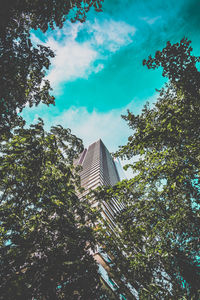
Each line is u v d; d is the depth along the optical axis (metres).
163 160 7.45
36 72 6.92
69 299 5.31
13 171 7.32
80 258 6.34
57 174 8.91
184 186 7.09
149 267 8.05
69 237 6.82
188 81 6.27
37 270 5.59
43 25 6.35
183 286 7.63
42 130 8.20
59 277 5.49
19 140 7.20
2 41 5.66
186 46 5.98
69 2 6.17
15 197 7.55
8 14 5.39
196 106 6.23
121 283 8.32
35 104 7.43
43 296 5.14
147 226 9.47
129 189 8.35
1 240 6.58
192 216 7.79
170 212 9.16
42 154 7.64
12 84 6.17
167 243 8.41
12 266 5.48
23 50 6.12
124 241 9.37
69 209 8.52
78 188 10.80
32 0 5.62
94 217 8.65
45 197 7.76
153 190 9.50
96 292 5.87
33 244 6.16
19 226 6.78
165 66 6.41
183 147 6.80
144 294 7.58
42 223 7.03
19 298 4.43
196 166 6.50
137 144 7.07
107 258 15.66
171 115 6.37
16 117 7.36
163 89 9.04
